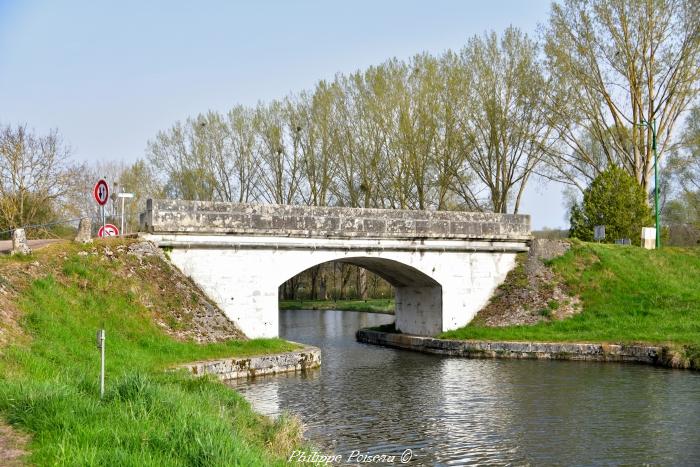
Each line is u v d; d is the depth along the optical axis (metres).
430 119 40.56
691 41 35.12
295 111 49.88
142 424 9.70
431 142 40.94
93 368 15.59
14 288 17.84
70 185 39.22
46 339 16.27
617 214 36.25
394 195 44.09
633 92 36.72
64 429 9.03
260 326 24.73
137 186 54.53
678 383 20.06
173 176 52.53
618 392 18.88
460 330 28.70
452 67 40.41
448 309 29.20
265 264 24.95
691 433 14.58
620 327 26.78
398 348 30.11
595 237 35.22
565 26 36.78
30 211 37.22
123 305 20.69
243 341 23.06
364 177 45.62
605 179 37.09
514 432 14.73
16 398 10.21
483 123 39.22
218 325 23.16
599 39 36.38
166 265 23.28
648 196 37.56
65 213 39.22
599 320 27.75
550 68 36.91
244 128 51.38
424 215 28.23
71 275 20.41
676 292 29.08
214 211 24.22
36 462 7.90
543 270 30.64
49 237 38.00
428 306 30.34
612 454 13.19
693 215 59.97
